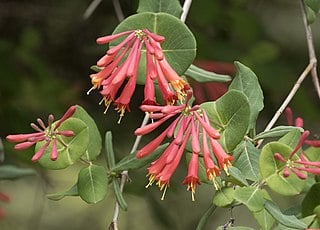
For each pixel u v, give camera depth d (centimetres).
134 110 1127
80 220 1338
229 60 1037
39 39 1130
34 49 1107
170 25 623
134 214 1278
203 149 596
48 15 1165
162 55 592
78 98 1110
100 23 1150
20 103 1078
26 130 1072
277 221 620
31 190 1273
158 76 600
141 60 629
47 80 1093
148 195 1099
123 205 653
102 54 1122
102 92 599
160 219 1115
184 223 1236
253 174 638
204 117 596
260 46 1049
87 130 642
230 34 1070
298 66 1159
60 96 1095
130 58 597
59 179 1161
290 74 1084
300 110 1077
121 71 593
